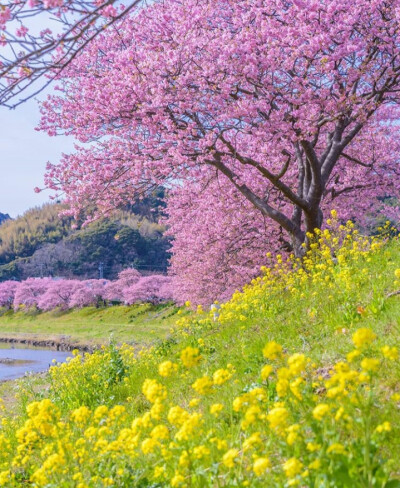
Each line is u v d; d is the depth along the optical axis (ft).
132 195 53.78
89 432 14.35
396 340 17.02
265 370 11.87
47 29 19.83
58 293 278.46
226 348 28.58
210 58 43.75
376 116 65.87
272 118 43.45
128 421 21.52
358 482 9.18
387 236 39.55
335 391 10.12
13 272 505.66
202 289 68.90
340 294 27.35
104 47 52.49
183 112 44.21
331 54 42.70
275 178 48.47
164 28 45.39
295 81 42.50
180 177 50.52
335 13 44.55
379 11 45.21
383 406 12.64
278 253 61.98
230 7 53.67
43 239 615.98
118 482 13.05
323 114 45.39
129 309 233.96
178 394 23.50
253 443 10.80
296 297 31.32
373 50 47.21
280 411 10.05
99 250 458.91
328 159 53.31
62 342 167.43
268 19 43.86
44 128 53.16
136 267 433.48
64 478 13.58
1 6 14.16
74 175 52.70
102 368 34.14
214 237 63.77
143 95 43.14
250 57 40.78
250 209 60.18
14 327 250.98
